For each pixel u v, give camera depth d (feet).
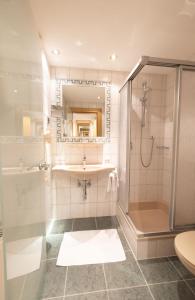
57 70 6.64
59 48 5.28
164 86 7.42
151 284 4.01
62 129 6.84
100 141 7.11
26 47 2.82
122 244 5.51
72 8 3.68
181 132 4.76
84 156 7.01
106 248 5.30
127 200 6.18
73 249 5.25
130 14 3.87
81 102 6.93
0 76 1.84
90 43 5.03
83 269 4.46
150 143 7.52
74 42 4.97
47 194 5.99
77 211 7.22
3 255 1.85
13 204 2.18
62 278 4.17
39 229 3.71
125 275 4.26
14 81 2.26
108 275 4.26
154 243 4.83
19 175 2.44
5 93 1.96
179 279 4.16
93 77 6.89
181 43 5.03
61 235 6.01
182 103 4.68
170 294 3.76
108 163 7.22
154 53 5.59
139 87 7.24
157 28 4.35
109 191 7.29
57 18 3.97
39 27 4.26
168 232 4.89
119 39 4.83
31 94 3.13
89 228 6.47
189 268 3.18
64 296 3.72
